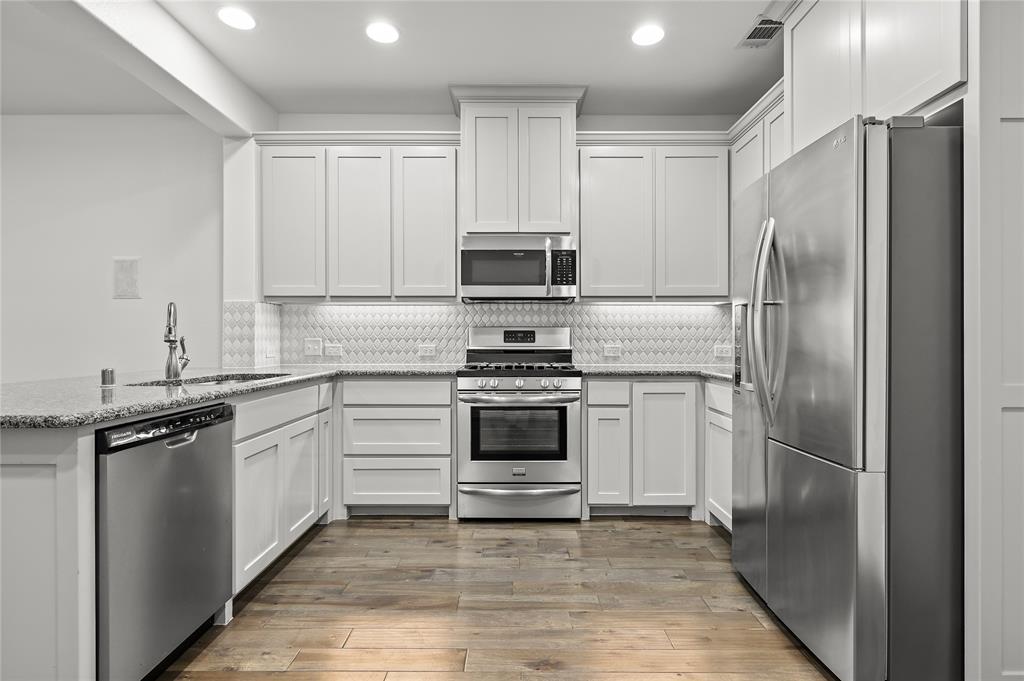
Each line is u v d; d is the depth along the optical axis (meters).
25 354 3.89
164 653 1.77
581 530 3.29
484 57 3.20
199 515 1.97
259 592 2.46
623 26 2.88
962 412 1.67
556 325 3.99
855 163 1.66
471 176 3.62
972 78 1.61
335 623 2.18
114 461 1.56
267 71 3.35
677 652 1.98
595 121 4.06
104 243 3.88
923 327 1.67
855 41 2.12
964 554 1.66
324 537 3.17
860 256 1.66
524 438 3.48
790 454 2.03
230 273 3.66
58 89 3.50
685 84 3.55
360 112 4.00
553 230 3.64
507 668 1.88
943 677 1.68
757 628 2.14
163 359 3.87
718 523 3.39
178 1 2.61
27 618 1.48
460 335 3.99
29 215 3.88
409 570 2.70
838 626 1.75
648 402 3.49
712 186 3.73
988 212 1.61
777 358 2.11
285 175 3.67
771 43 3.05
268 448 2.55
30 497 1.48
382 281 3.69
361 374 3.48
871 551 1.67
